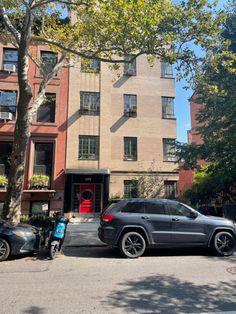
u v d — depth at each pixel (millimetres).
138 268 7156
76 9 11094
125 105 22094
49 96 20438
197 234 8703
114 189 20562
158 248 9539
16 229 8328
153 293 5324
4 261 7949
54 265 7504
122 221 8547
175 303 4852
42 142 19969
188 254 8883
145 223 8609
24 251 8203
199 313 4438
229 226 8859
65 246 10094
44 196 19219
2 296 5152
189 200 19000
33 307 4652
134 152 21562
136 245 8492
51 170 19781
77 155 20234
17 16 12312
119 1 9180
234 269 7027
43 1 10117
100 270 6973
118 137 21406
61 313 4414
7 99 20078
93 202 20234
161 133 22219
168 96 22938
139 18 9594
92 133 20844
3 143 19578
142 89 22609
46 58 20781
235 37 14938
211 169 15844
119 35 10508
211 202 18828
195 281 6059
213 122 15383
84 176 20125
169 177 21469
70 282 5980
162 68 23406
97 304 4785
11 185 10180
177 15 10266
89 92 21375
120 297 5117
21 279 6203
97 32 11367
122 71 22516
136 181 20828
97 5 9930
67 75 21141
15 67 20531
